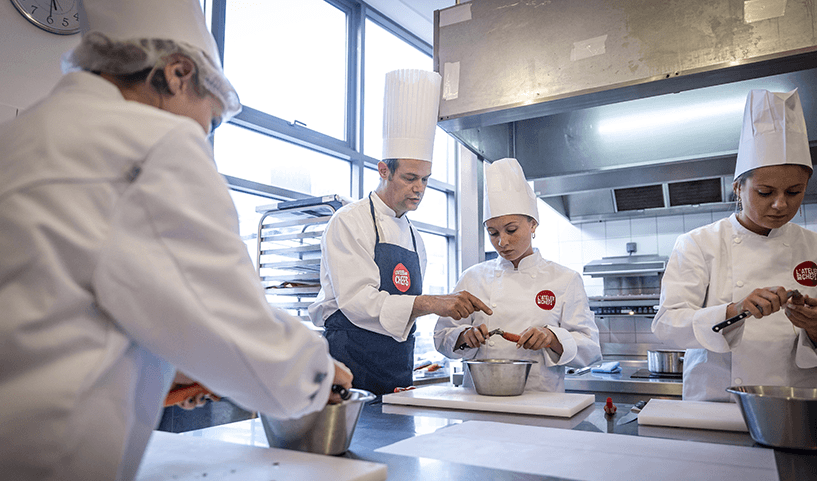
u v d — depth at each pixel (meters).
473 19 1.94
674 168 2.51
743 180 1.52
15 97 2.01
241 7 3.19
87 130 0.58
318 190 3.64
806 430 0.85
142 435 0.64
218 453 0.81
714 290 1.55
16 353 0.53
